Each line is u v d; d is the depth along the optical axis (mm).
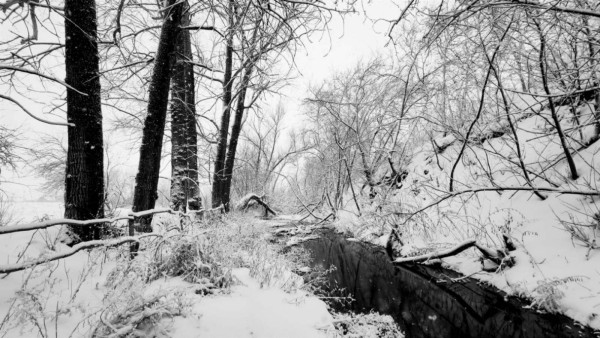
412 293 6336
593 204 5812
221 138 11539
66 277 3623
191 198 9047
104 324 2707
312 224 16406
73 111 4801
